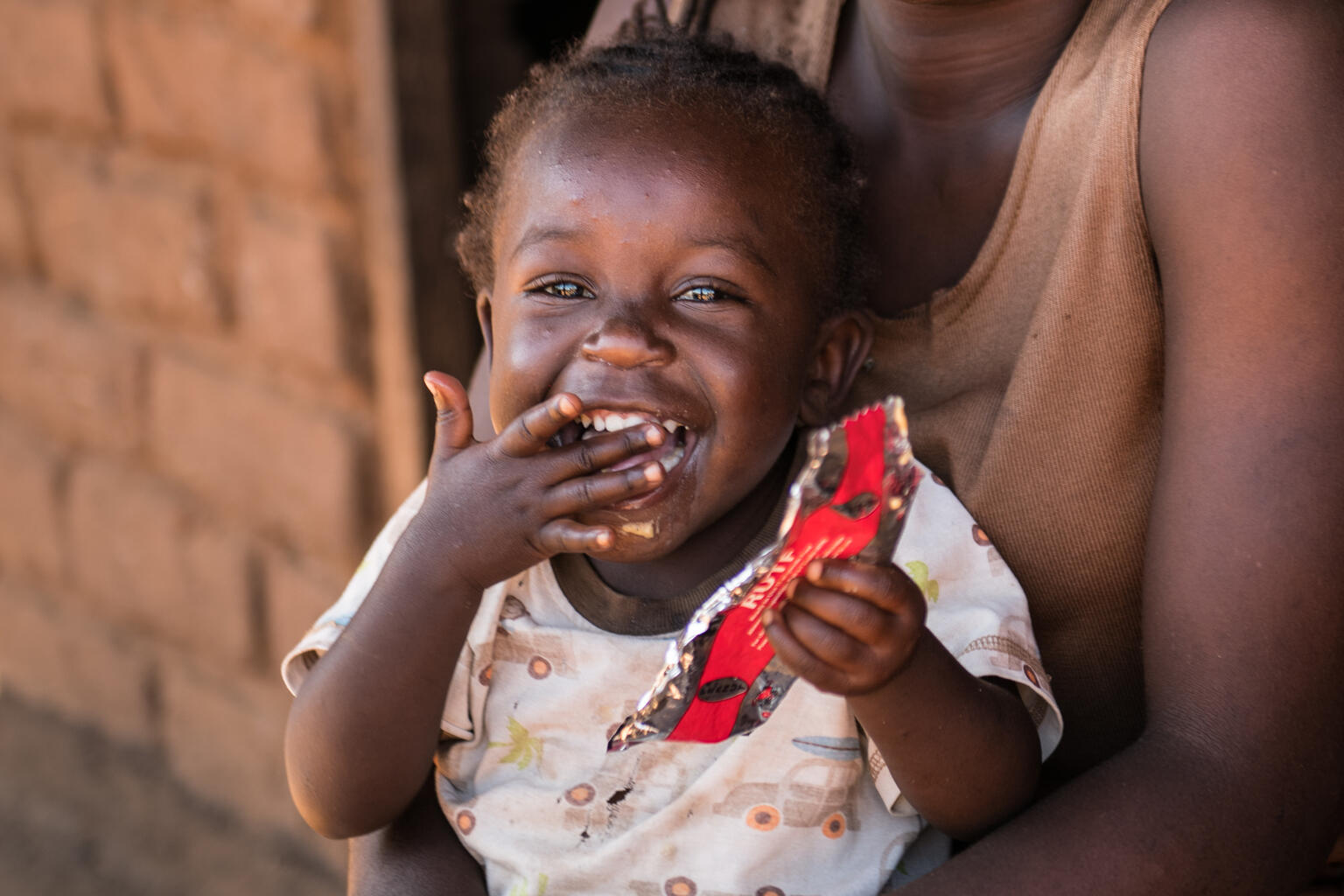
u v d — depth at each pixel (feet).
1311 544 3.73
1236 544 3.79
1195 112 4.01
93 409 12.49
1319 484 3.74
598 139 4.68
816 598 3.58
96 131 11.69
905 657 3.69
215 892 11.89
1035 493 4.56
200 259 11.20
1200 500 3.86
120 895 12.03
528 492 4.25
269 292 10.94
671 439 4.58
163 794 12.95
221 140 10.87
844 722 4.64
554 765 4.85
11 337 12.87
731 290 4.60
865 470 3.35
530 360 4.62
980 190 4.97
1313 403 3.77
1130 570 4.58
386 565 4.49
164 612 12.64
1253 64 3.93
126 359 12.12
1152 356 4.36
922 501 4.75
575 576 4.96
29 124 12.12
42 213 12.26
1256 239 3.85
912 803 4.33
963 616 4.57
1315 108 3.85
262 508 11.62
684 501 4.58
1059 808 3.86
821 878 4.62
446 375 4.49
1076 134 4.47
